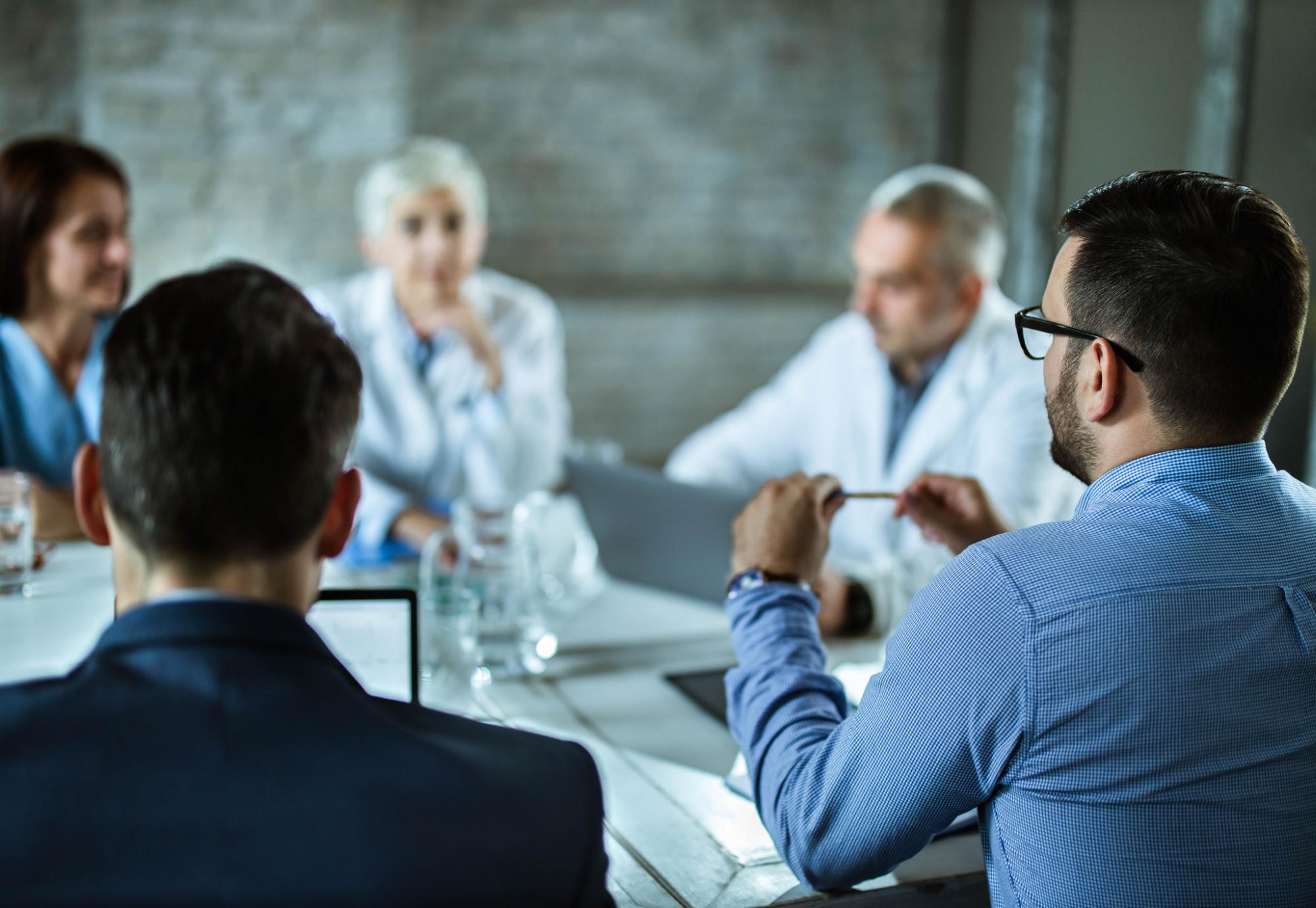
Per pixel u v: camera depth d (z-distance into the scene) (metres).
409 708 0.57
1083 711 0.68
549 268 4.58
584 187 4.56
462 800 0.52
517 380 2.31
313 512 0.56
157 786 0.48
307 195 3.75
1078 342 0.74
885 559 1.52
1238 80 3.19
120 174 1.81
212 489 0.53
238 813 0.49
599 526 1.60
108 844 0.47
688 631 1.43
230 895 0.48
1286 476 0.76
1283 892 0.69
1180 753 0.67
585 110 4.49
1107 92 3.88
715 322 4.56
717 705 1.18
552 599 1.53
